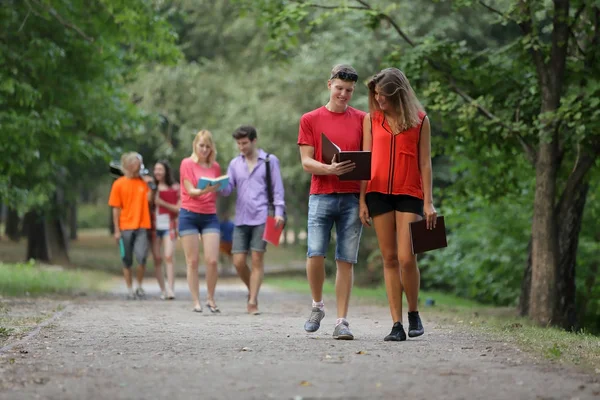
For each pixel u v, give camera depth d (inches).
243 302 706.2
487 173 760.3
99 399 226.5
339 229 370.3
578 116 558.6
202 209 554.6
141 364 283.9
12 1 759.1
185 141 1306.6
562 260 646.5
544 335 399.2
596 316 970.1
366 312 584.7
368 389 236.4
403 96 350.9
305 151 365.7
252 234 536.4
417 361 288.0
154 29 811.4
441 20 1114.1
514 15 613.3
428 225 346.9
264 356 302.0
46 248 1505.9
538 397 227.8
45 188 922.1
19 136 744.3
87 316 493.4
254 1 699.4
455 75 666.8
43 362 289.7
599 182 876.0
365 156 344.2
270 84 1240.8
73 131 848.3
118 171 723.4
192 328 419.5
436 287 1291.8
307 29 682.8
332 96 366.9
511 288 978.7
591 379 257.1
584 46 660.7
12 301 599.8
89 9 798.5
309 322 382.0
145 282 1130.7
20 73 764.6
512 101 656.4
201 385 244.1
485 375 260.1
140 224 711.1
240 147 535.2
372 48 1093.8
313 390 235.3
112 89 852.6
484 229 980.6
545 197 629.0
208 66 1334.9
